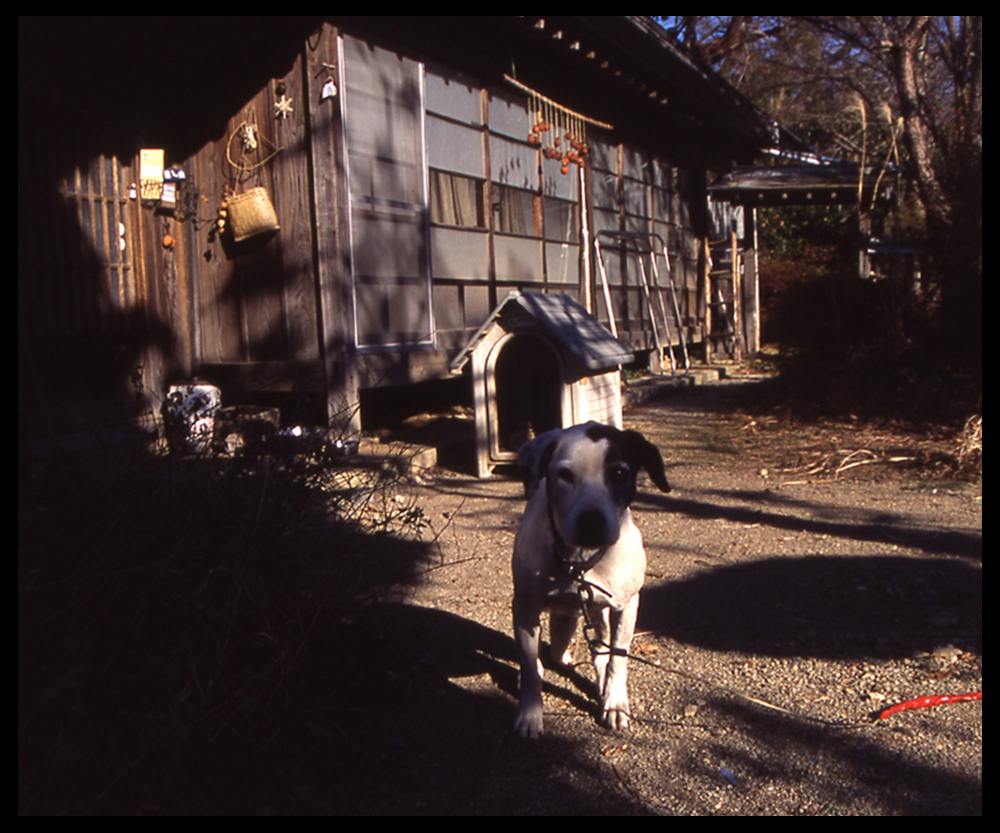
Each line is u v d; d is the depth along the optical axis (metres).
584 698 3.34
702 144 16.89
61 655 2.36
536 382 7.41
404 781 2.68
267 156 7.50
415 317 8.48
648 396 11.55
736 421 9.96
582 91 12.09
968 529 5.44
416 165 8.51
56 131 6.73
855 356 10.42
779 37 23.58
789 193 17.25
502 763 2.82
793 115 28.09
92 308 7.02
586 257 11.87
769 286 21.41
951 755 2.81
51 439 3.16
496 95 10.14
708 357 16.72
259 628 2.75
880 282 11.43
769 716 3.13
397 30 8.14
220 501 2.85
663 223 15.35
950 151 11.75
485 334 7.03
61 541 2.48
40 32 6.60
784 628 3.98
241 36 7.40
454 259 9.22
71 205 6.85
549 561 2.95
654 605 4.36
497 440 7.11
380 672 3.26
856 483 6.90
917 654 3.62
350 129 7.55
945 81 19.70
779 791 2.64
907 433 8.71
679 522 5.91
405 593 4.23
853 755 2.83
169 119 7.76
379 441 7.87
